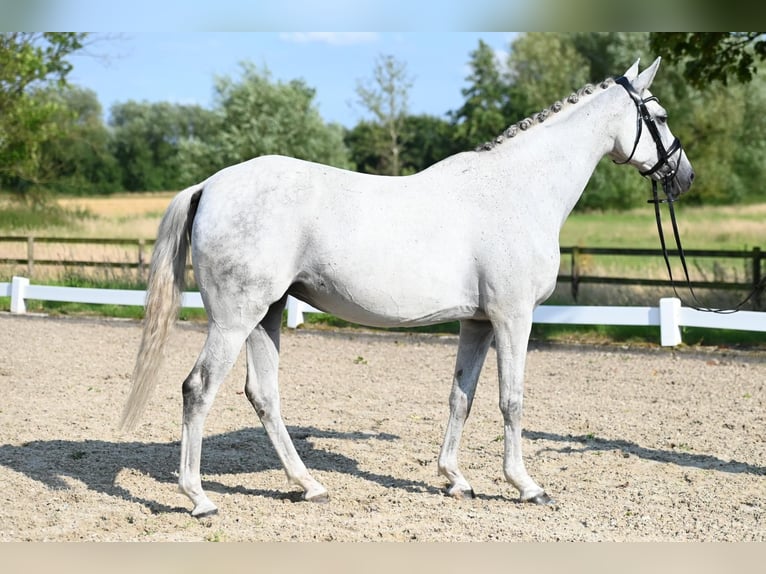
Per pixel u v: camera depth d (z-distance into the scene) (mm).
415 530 4535
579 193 5230
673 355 10711
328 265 4625
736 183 40656
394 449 6383
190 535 4410
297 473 5055
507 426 5047
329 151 36781
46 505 4883
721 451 6371
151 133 53844
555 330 12352
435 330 13148
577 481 5598
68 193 46969
